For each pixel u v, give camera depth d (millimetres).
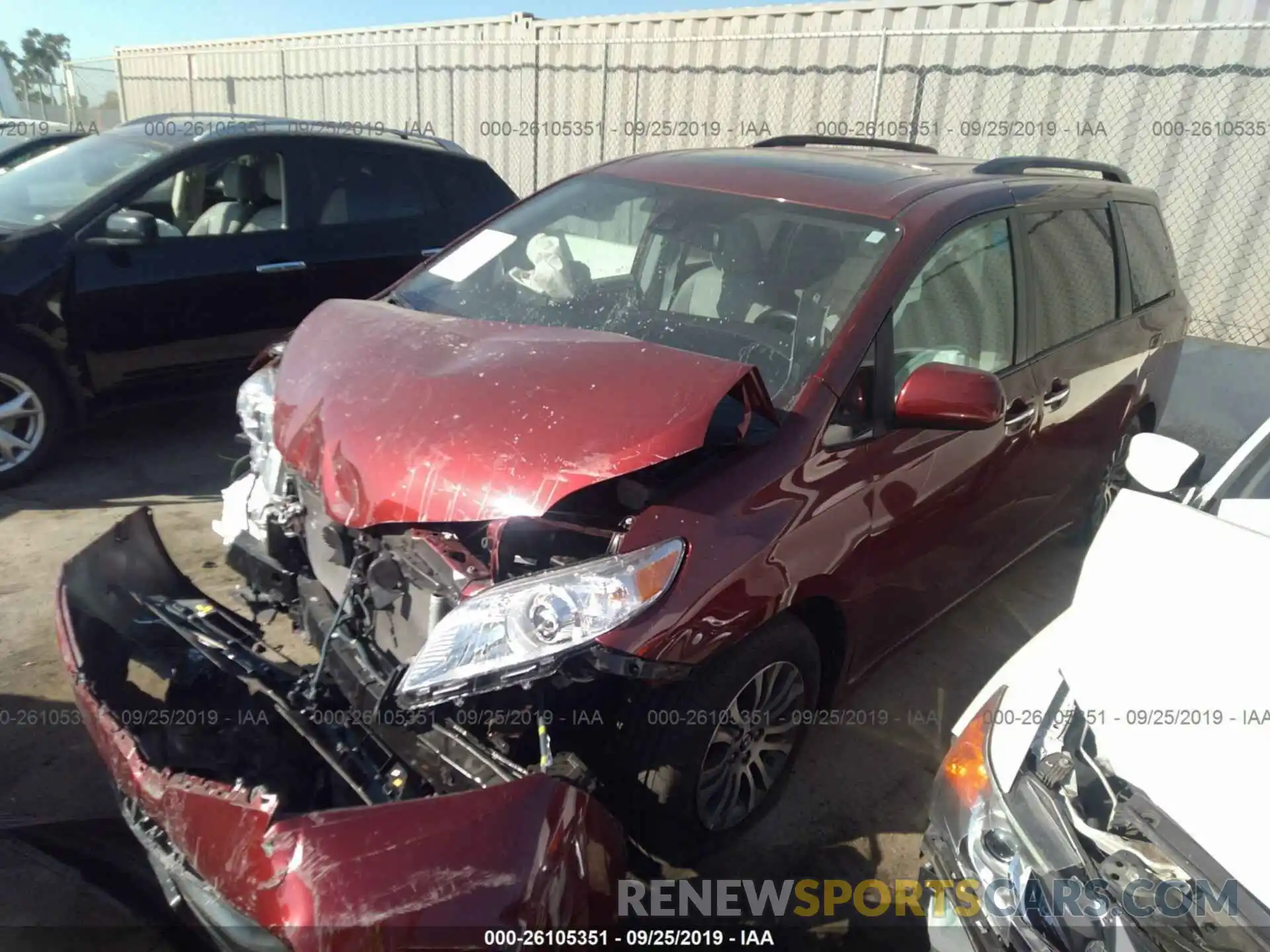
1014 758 1985
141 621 2518
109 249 4664
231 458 5215
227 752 2162
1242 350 6387
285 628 2939
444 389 2195
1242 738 1610
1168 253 4719
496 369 2248
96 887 2424
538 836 1708
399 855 1630
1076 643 1989
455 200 6020
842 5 7527
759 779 2676
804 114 7906
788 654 2488
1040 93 6820
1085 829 1790
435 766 1946
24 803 2660
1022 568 4559
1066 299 3639
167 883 2191
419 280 3369
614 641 1968
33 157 6508
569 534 2205
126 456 5141
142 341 4844
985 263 3162
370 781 1954
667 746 2223
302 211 5359
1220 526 1975
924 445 2781
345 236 5488
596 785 2027
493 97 10297
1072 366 3617
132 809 2146
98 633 2336
